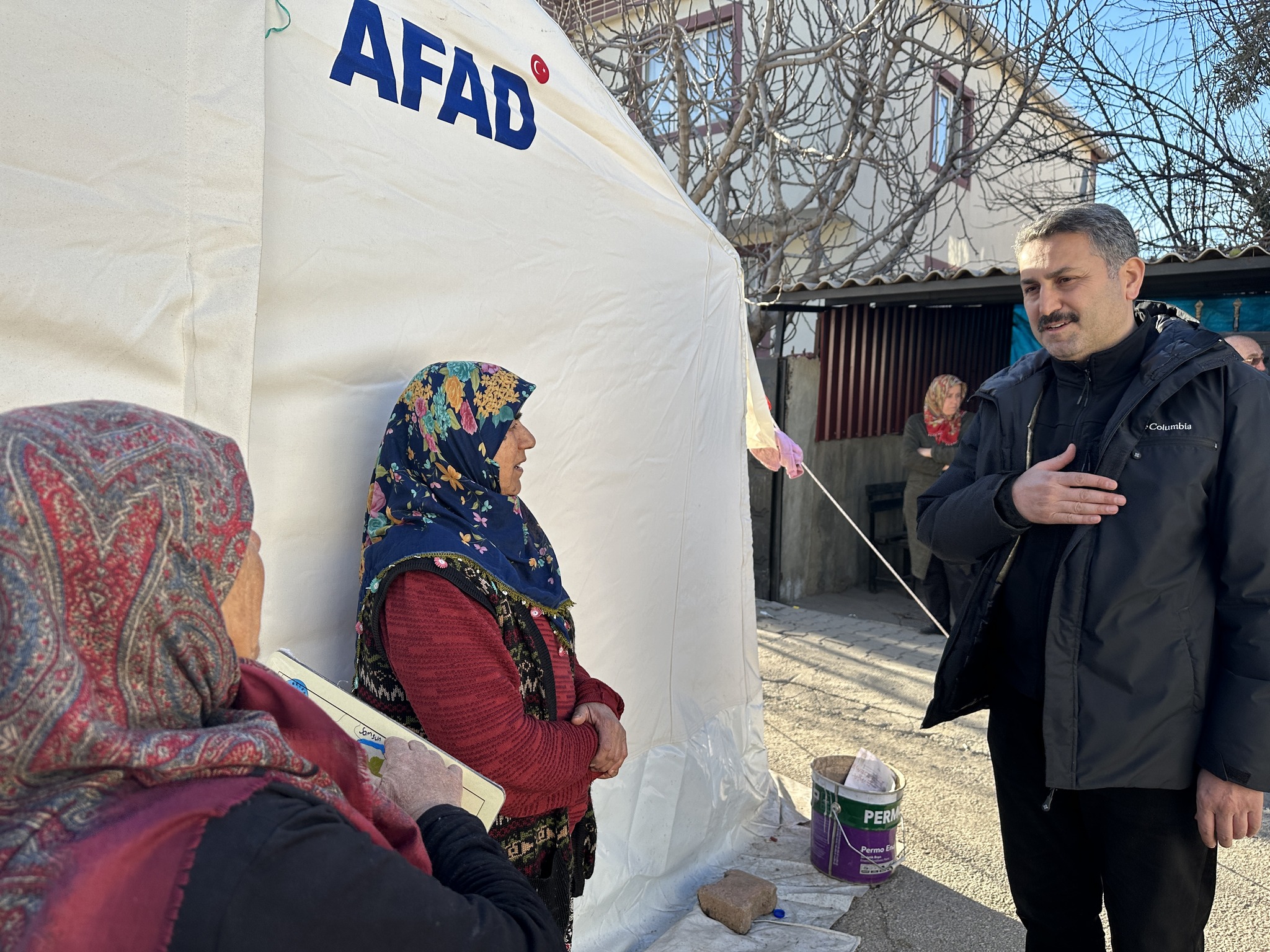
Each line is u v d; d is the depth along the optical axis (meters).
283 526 1.84
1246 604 1.79
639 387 2.80
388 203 2.01
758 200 8.95
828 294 6.67
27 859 0.64
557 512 2.54
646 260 2.82
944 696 2.28
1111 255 1.95
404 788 1.17
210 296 1.59
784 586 7.14
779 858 3.21
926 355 8.17
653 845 2.89
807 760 4.11
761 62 6.78
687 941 2.62
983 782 3.90
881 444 7.97
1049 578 2.04
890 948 2.70
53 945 0.63
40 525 0.67
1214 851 1.98
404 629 1.61
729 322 3.26
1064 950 2.26
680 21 8.35
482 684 1.60
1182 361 1.86
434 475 1.78
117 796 0.70
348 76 1.92
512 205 2.34
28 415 0.73
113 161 1.46
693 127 8.75
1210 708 1.83
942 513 2.28
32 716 0.64
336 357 1.91
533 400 2.43
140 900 0.66
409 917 0.79
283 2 1.78
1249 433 1.80
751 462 7.14
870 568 7.95
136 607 0.71
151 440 0.75
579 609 2.63
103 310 1.45
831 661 5.59
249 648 0.96
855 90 7.76
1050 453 2.14
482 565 1.67
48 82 1.39
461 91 2.19
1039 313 2.04
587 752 1.77
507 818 1.70
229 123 1.60
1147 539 1.85
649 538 2.89
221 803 0.71
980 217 11.84
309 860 0.73
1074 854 2.17
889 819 3.01
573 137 2.56
